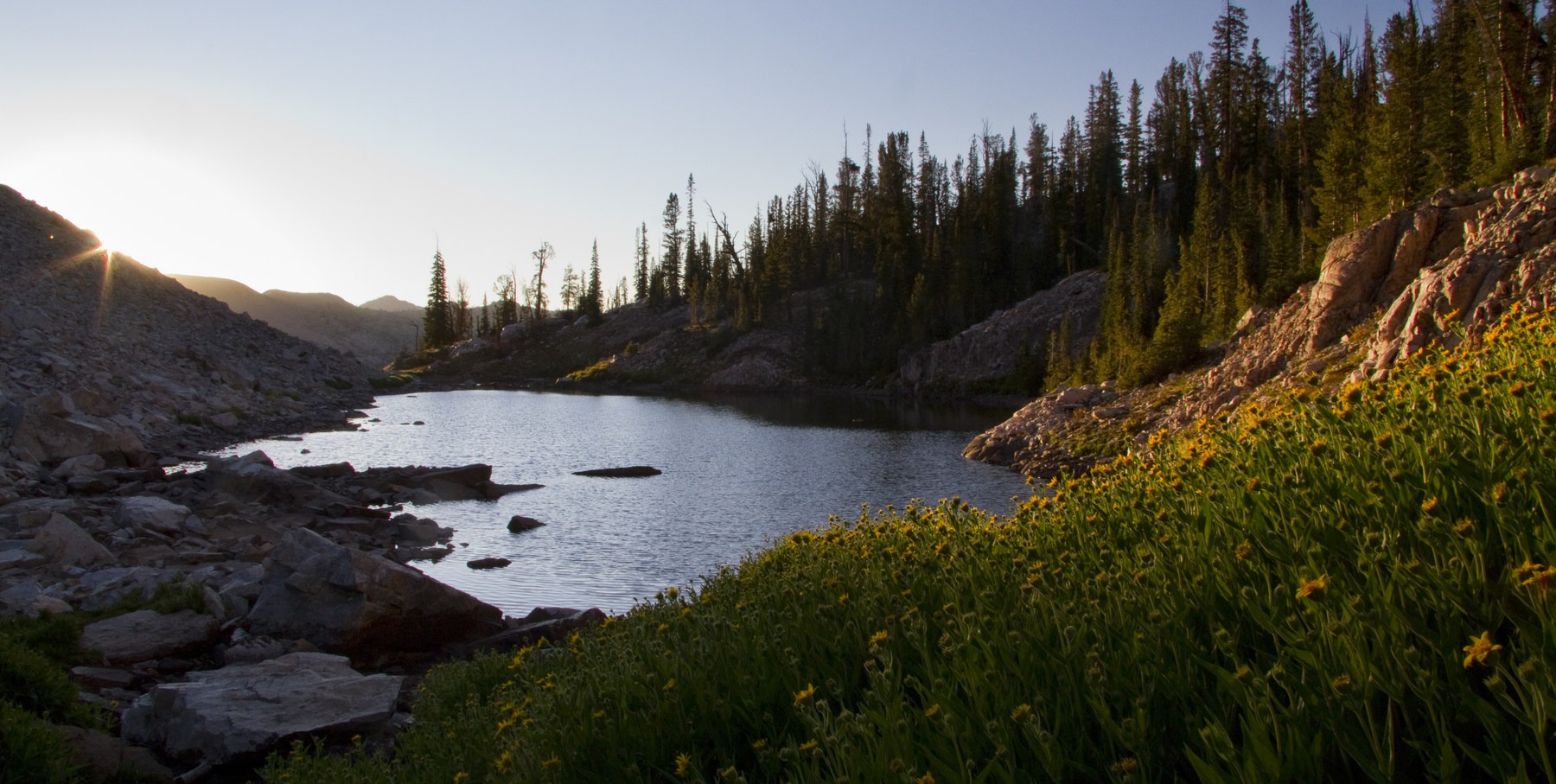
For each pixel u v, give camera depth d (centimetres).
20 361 4334
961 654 391
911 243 12450
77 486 2612
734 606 644
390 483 3144
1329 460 452
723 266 14312
